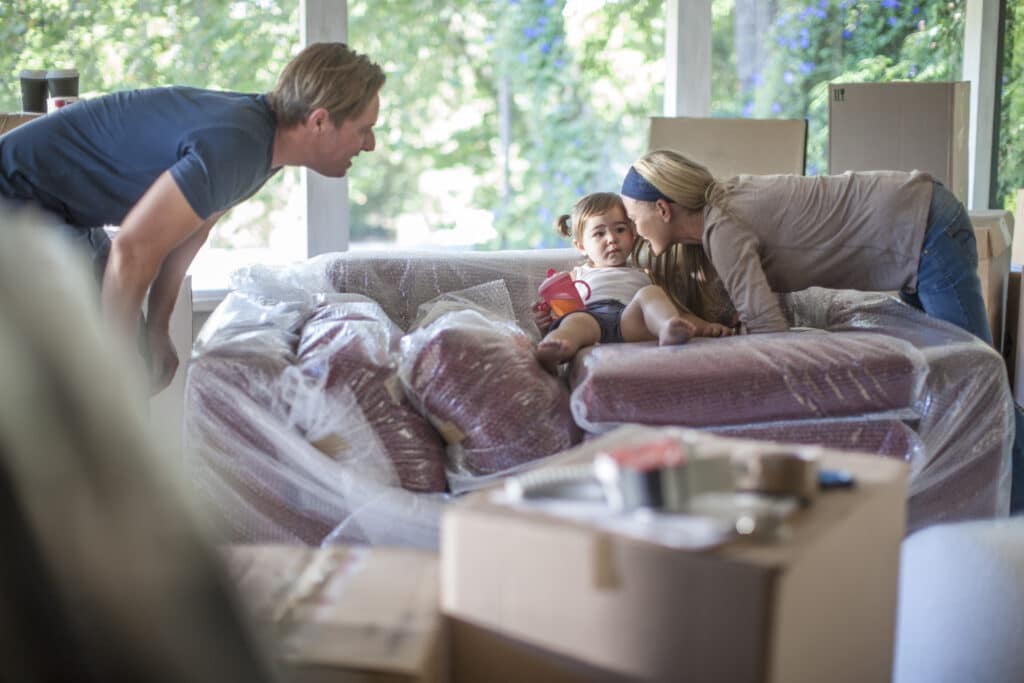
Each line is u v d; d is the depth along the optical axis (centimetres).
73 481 62
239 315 237
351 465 198
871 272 248
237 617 68
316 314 243
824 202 245
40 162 204
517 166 376
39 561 62
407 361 204
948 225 246
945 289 246
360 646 97
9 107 314
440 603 105
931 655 133
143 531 64
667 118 346
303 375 200
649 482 97
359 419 199
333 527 197
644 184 251
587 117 384
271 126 207
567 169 384
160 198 189
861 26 416
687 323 222
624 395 197
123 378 68
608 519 97
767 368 200
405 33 353
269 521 198
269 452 198
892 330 242
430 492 200
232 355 202
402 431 201
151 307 235
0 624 61
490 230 376
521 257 290
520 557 98
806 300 271
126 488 64
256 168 204
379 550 120
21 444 62
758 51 403
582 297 267
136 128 202
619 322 256
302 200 347
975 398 219
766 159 340
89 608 63
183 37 329
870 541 105
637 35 386
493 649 102
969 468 219
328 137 210
